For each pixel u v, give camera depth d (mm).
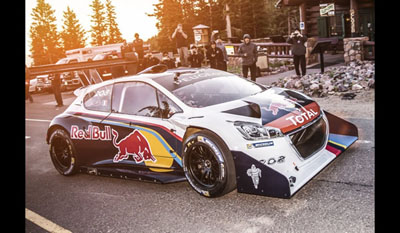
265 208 3336
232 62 19219
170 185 4352
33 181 5281
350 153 4320
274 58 17500
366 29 18344
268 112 3656
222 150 3480
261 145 3293
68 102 15727
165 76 4637
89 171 5031
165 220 3430
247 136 3359
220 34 40812
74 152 5094
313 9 20984
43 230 3668
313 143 3711
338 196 3311
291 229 2896
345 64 12914
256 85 4754
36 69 7238
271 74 14398
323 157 3701
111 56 21281
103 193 4445
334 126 4371
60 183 5074
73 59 23000
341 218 2932
